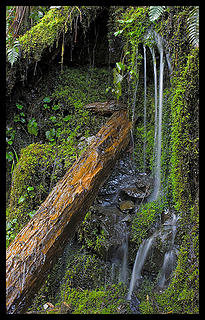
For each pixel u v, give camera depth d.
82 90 3.15
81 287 2.30
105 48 3.02
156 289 2.12
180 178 2.18
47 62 3.04
